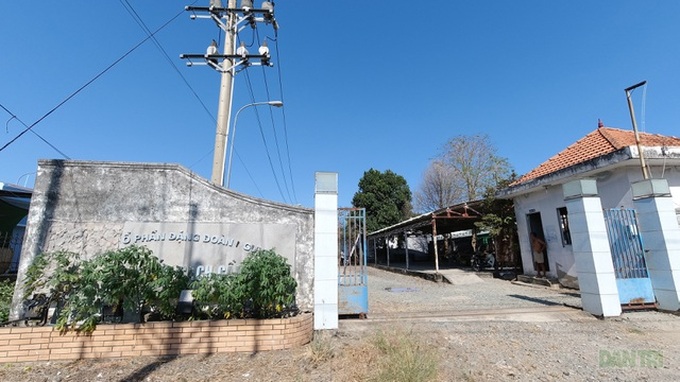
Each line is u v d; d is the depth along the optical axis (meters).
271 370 4.54
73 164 6.41
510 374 4.44
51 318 5.43
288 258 6.70
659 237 7.73
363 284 7.14
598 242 7.40
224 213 6.68
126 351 5.00
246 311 5.82
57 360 4.86
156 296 5.28
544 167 13.40
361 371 4.40
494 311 7.57
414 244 32.41
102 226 6.30
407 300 9.98
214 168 9.43
